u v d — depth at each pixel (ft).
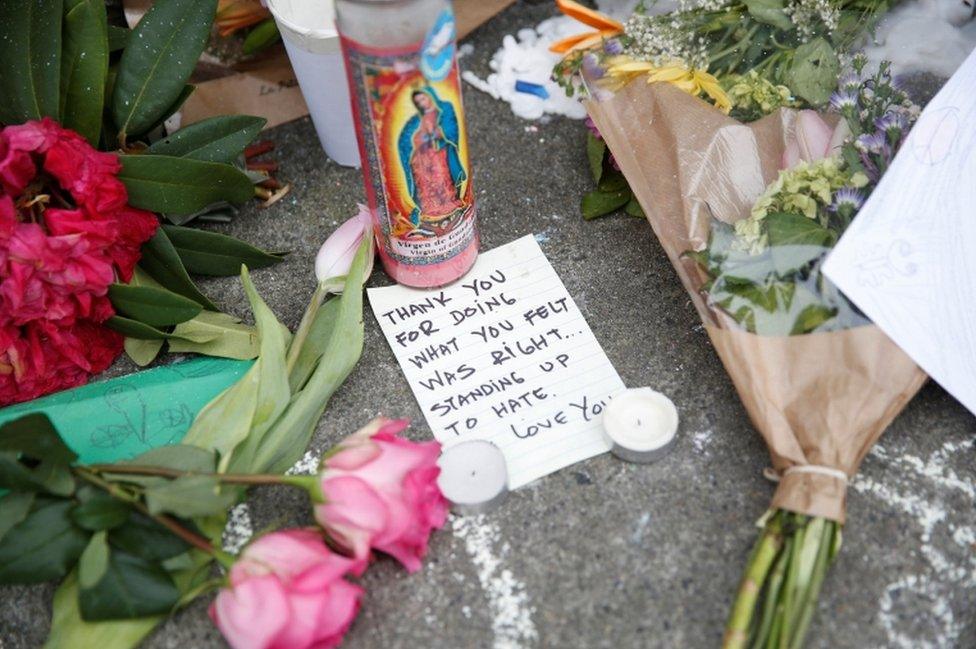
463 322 2.88
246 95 3.45
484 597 2.33
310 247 3.15
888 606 2.25
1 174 2.37
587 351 2.79
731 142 2.79
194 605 2.34
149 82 2.85
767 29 3.09
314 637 2.04
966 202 2.51
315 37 2.85
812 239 2.51
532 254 3.03
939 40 3.12
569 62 3.15
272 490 2.55
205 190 2.84
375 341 2.88
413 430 2.67
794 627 2.14
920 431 2.55
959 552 2.33
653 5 3.30
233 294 3.02
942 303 2.41
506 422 2.65
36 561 2.17
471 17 3.47
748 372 2.38
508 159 3.33
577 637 2.25
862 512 2.41
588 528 2.43
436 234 2.74
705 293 2.56
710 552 2.36
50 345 2.64
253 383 2.48
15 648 2.38
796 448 2.31
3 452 2.14
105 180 2.55
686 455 2.54
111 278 2.56
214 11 2.85
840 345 2.37
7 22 2.67
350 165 3.37
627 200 3.09
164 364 2.88
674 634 2.23
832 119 2.83
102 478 2.24
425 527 2.25
